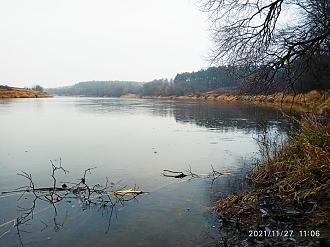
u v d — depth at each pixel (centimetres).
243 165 1054
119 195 768
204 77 10562
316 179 624
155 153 1289
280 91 1050
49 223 616
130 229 580
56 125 2281
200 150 1347
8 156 1232
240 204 636
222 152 1298
